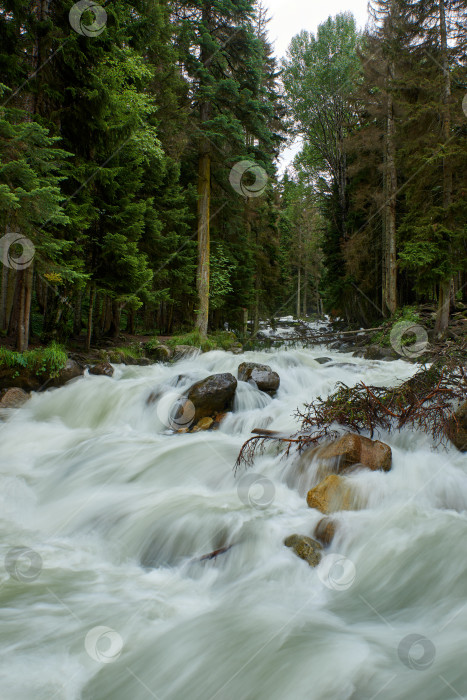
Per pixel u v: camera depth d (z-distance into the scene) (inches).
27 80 346.9
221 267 754.2
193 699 90.6
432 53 626.2
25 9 346.3
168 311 779.4
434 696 84.5
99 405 312.3
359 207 872.9
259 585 130.3
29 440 270.1
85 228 398.0
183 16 653.3
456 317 653.3
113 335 581.9
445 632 106.5
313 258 1777.8
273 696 89.1
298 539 139.9
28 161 300.8
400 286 964.0
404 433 211.6
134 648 104.7
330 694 88.0
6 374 334.3
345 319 1095.6
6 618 116.3
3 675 96.3
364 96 824.9
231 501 172.1
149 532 157.6
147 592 129.6
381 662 95.3
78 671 97.9
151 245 536.4
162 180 585.3
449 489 167.5
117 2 418.9
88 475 210.4
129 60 408.2
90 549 156.5
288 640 105.0
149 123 538.3
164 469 209.2
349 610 118.0
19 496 197.0
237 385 309.1
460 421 196.4
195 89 637.3
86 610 120.0
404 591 123.9
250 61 666.8
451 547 135.7
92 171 395.5
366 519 151.9
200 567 139.3
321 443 194.2
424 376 232.2
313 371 394.6
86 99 380.2
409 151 603.5
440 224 560.7
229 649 102.8
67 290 423.5
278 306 1700.3
